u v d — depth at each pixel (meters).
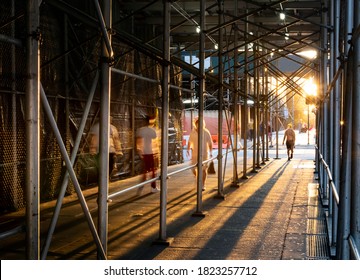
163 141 6.76
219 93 10.55
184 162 20.06
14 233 3.36
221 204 9.85
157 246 6.50
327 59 11.85
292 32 17.12
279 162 20.81
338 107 6.40
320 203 9.90
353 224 3.44
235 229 7.53
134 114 14.45
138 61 14.45
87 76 11.38
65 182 4.14
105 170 4.97
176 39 18.72
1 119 8.57
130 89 13.96
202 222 8.06
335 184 6.39
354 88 3.43
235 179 12.59
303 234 7.17
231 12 15.20
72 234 7.22
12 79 8.78
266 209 9.26
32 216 3.44
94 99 11.59
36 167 3.45
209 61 25.94
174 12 15.04
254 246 6.48
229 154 24.28
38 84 3.46
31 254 3.44
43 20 9.68
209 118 27.52
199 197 8.58
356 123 3.43
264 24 16.77
